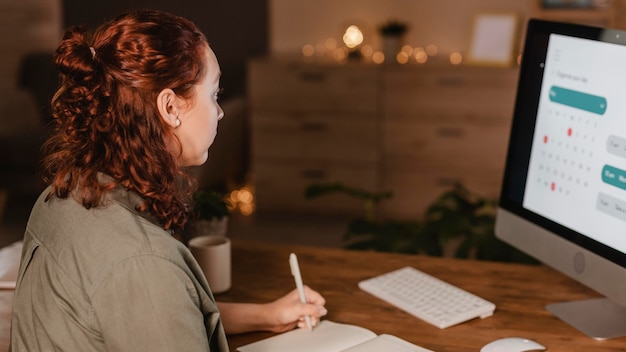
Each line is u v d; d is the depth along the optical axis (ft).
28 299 3.71
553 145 5.16
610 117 4.71
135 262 3.43
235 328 4.80
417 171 14.88
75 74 3.60
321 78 14.85
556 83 5.12
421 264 6.00
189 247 5.49
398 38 14.88
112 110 3.57
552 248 5.19
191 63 3.65
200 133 3.81
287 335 4.74
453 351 4.57
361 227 8.17
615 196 4.68
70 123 3.63
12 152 15.48
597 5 13.80
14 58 18.99
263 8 17.21
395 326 4.91
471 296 5.23
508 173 5.62
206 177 15.12
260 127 15.38
